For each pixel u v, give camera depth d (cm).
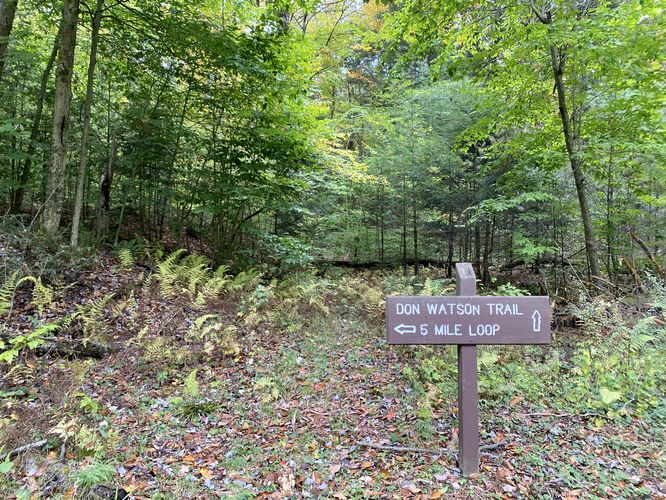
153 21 865
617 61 674
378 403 453
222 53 862
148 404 434
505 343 339
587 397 447
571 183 974
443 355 552
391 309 339
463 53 833
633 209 930
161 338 528
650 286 787
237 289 797
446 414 431
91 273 700
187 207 1102
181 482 317
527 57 793
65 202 1011
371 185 1255
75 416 370
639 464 347
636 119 767
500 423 412
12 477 288
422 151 1141
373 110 1291
